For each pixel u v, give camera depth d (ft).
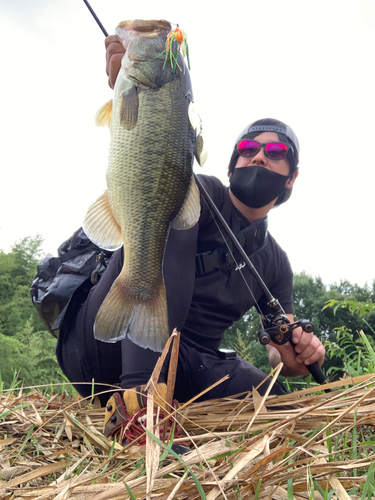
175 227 5.57
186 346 7.93
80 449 5.18
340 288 127.95
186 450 4.48
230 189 8.75
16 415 5.74
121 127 5.27
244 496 3.37
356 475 3.94
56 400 8.21
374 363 7.68
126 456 4.14
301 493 3.54
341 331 11.50
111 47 6.03
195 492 3.28
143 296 5.36
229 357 8.12
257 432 5.25
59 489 3.35
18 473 4.22
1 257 131.03
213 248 8.07
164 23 5.39
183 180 5.48
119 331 5.26
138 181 5.30
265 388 7.64
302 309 124.57
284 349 8.14
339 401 5.40
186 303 6.55
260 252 8.75
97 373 7.21
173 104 5.33
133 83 5.23
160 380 5.58
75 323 7.27
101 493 3.19
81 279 7.55
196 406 6.59
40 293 7.84
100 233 5.41
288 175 8.67
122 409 5.27
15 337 105.50
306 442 4.04
